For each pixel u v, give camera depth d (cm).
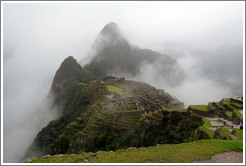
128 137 4672
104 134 5119
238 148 1431
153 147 1535
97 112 6488
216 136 1995
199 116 3294
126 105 6638
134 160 1255
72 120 8875
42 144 8381
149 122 4406
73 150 5172
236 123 2481
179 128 3541
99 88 10312
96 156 1367
